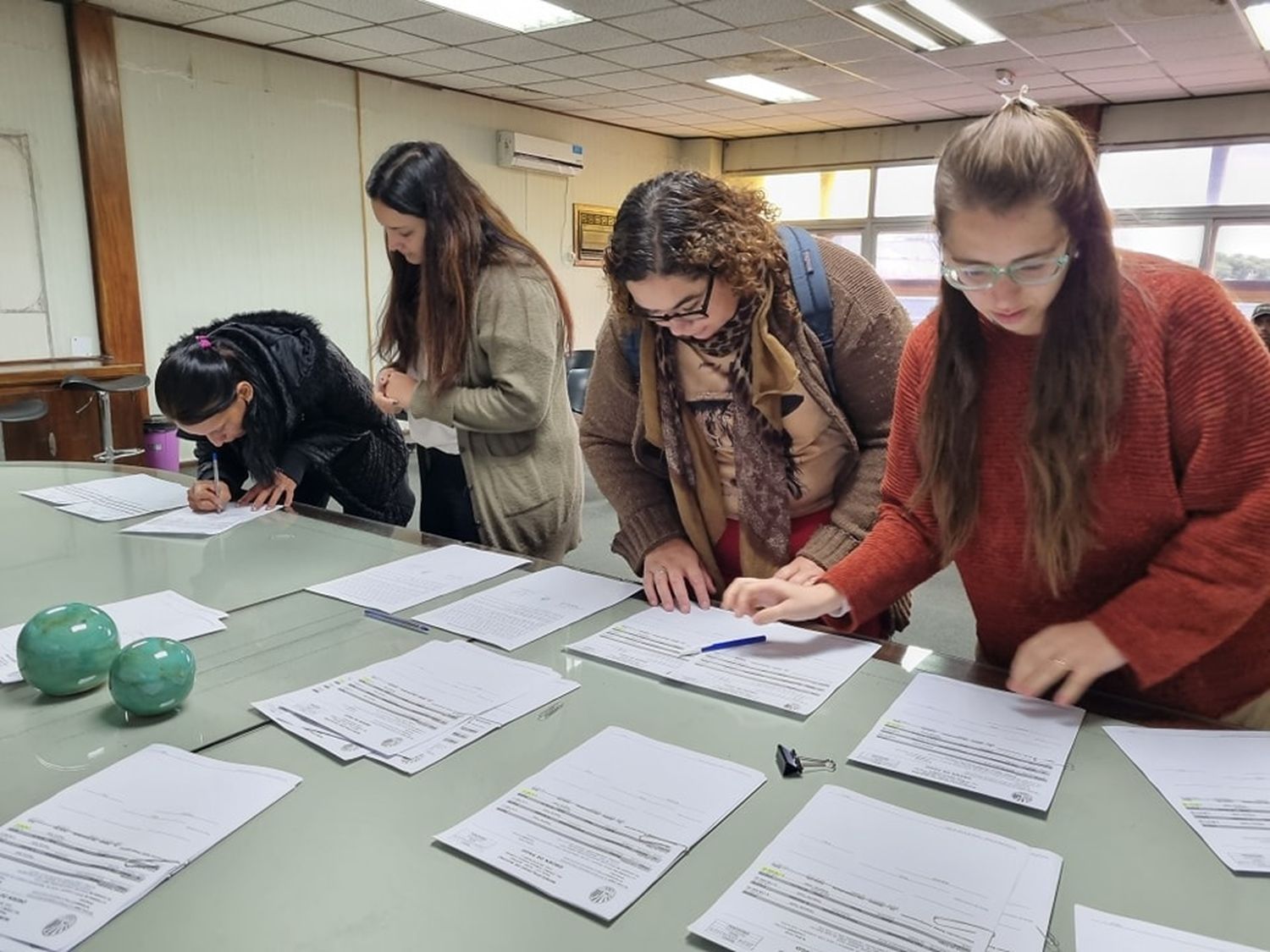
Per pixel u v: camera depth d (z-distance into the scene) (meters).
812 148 7.51
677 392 1.16
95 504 1.59
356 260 5.57
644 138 7.59
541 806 0.65
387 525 1.47
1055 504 0.79
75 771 0.71
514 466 1.54
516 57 5.02
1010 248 0.68
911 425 0.92
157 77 4.46
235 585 1.17
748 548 1.18
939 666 0.91
